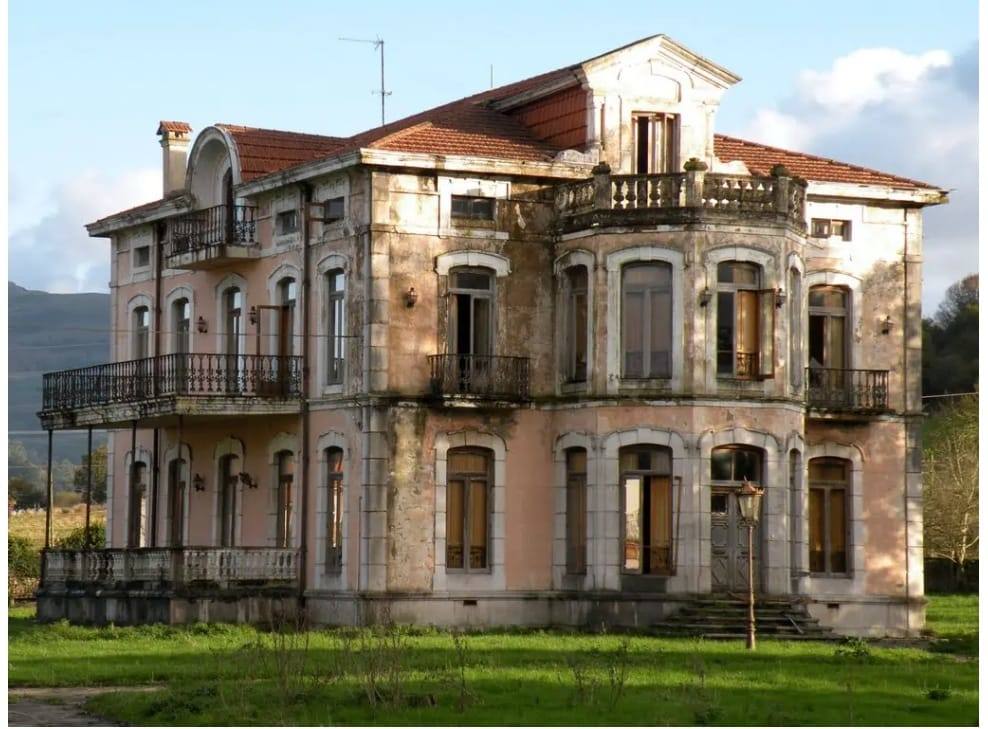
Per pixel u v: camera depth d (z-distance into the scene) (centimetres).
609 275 4559
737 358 4550
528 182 4706
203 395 4772
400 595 4509
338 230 4659
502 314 4656
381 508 4503
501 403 4609
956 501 7394
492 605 4597
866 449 4984
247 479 4981
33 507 11525
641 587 4503
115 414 5050
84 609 4844
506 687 3052
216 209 5091
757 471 4559
